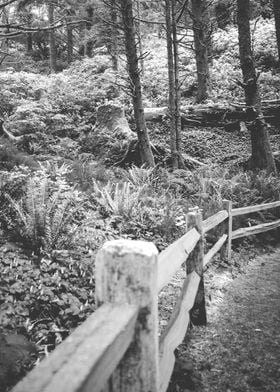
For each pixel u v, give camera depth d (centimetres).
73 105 1362
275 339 313
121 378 122
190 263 327
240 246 611
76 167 816
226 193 802
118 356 98
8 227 419
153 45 2255
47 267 349
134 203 600
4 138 1001
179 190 844
